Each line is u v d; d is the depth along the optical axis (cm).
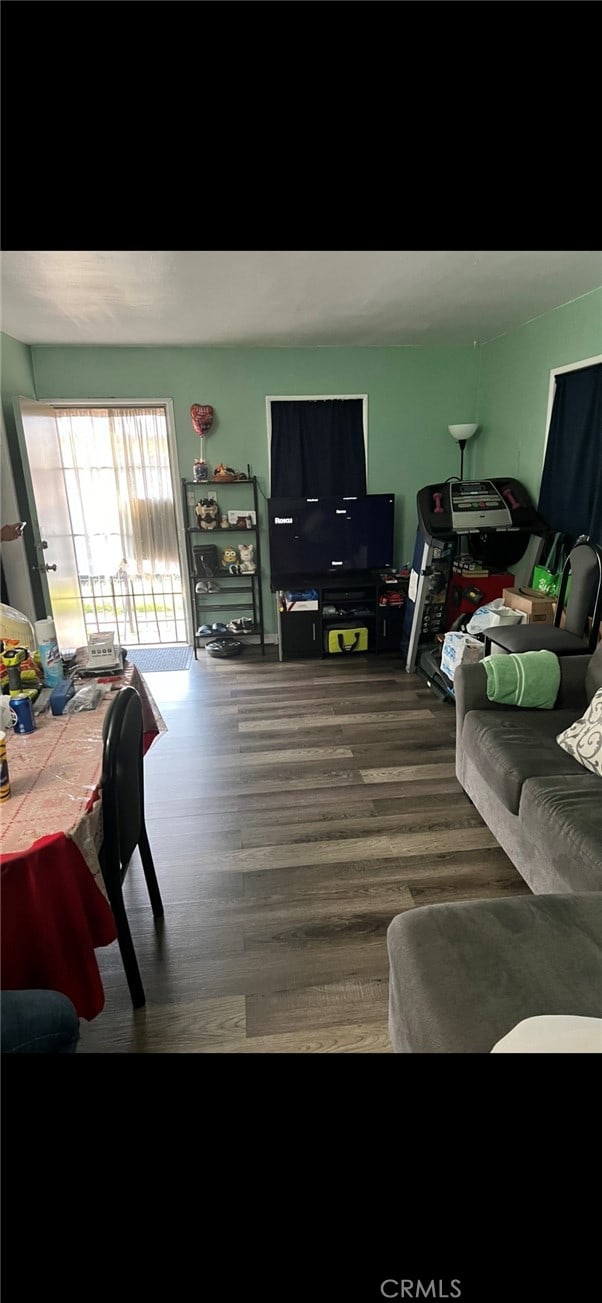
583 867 159
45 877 124
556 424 373
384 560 478
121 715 152
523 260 277
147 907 207
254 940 191
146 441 470
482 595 424
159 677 432
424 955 128
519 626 304
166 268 273
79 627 469
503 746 217
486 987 120
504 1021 113
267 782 283
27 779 149
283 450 472
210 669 448
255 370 456
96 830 143
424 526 402
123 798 155
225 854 232
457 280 304
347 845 235
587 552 292
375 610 470
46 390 442
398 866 222
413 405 478
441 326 403
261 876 220
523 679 246
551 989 119
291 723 348
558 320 363
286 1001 169
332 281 298
